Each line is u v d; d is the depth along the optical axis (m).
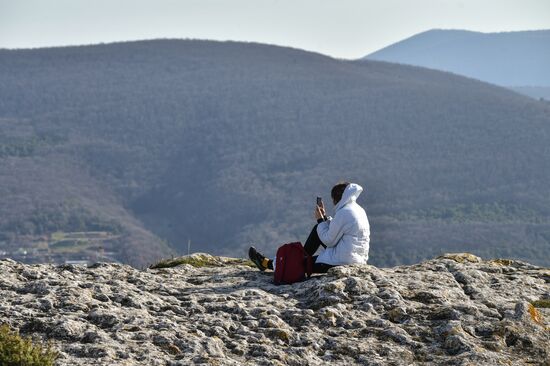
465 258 15.52
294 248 12.82
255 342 10.00
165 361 9.12
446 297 11.66
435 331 10.41
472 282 12.87
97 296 11.36
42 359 8.65
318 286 11.79
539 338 10.28
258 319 10.71
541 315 11.21
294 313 10.95
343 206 13.07
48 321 10.12
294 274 12.72
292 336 10.23
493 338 10.18
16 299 11.12
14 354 8.55
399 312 10.91
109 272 13.39
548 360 9.85
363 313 10.95
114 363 8.90
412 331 10.42
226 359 9.27
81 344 9.48
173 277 13.69
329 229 12.91
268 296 11.88
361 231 12.96
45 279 12.20
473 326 10.47
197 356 9.26
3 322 10.08
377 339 10.25
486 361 9.48
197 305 11.30
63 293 11.29
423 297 11.59
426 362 9.62
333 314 10.82
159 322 10.35
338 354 9.83
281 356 9.55
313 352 9.86
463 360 9.52
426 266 13.81
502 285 12.85
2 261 13.65
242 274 13.84
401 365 9.52
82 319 10.34
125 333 9.91
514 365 9.52
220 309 11.20
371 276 12.30
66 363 8.85
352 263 12.88
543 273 14.13
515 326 10.45
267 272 14.00
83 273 13.22
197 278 13.55
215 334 10.15
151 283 12.76
